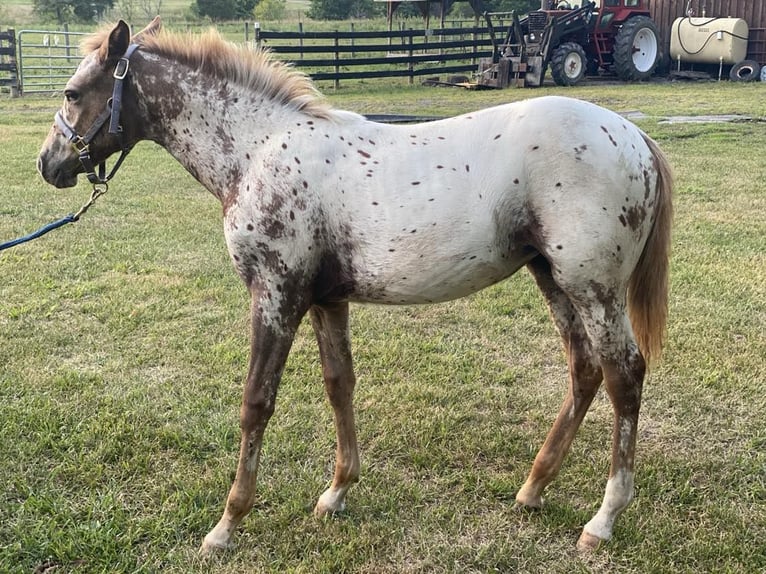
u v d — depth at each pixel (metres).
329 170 2.67
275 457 3.47
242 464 2.81
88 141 2.93
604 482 3.29
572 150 2.52
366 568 2.78
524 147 2.56
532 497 3.09
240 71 2.83
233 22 32.12
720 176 8.72
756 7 18.08
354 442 3.09
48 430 3.61
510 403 3.98
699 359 4.35
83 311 5.13
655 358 2.92
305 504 3.16
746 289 5.34
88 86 2.87
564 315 2.98
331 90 17.47
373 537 2.94
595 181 2.51
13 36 16.81
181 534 2.97
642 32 17.98
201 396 4.01
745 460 3.39
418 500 3.17
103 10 34.91
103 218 7.37
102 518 3.02
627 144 2.60
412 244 2.61
